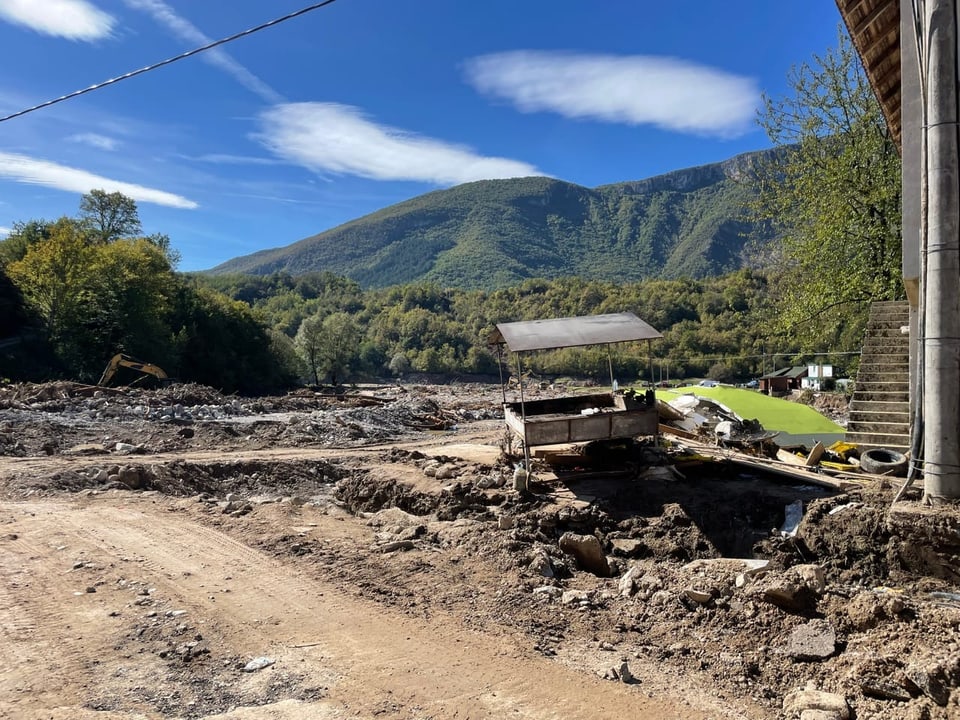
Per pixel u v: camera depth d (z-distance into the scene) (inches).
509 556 307.4
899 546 279.3
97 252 2196.1
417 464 596.4
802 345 1009.5
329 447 805.9
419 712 179.0
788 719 179.6
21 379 1788.9
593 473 440.1
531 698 187.6
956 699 172.9
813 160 904.3
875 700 182.2
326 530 374.6
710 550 339.6
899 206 834.2
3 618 243.0
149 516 406.3
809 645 212.5
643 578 275.9
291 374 3319.4
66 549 332.5
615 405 515.2
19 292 2117.4
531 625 240.7
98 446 700.7
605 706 184.2
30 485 491.8
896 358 496.1
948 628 207.9
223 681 197.5
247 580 287.4
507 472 476.7
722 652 218.4
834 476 390.6
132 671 203.2
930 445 285.9
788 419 626.5
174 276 2888.8
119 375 2016.5
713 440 532.7
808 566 259.1
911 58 357.1
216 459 657.0
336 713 177.9
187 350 2655.0
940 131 285.7
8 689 190.9
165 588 276.5
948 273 280.8
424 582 283.9
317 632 233.3
